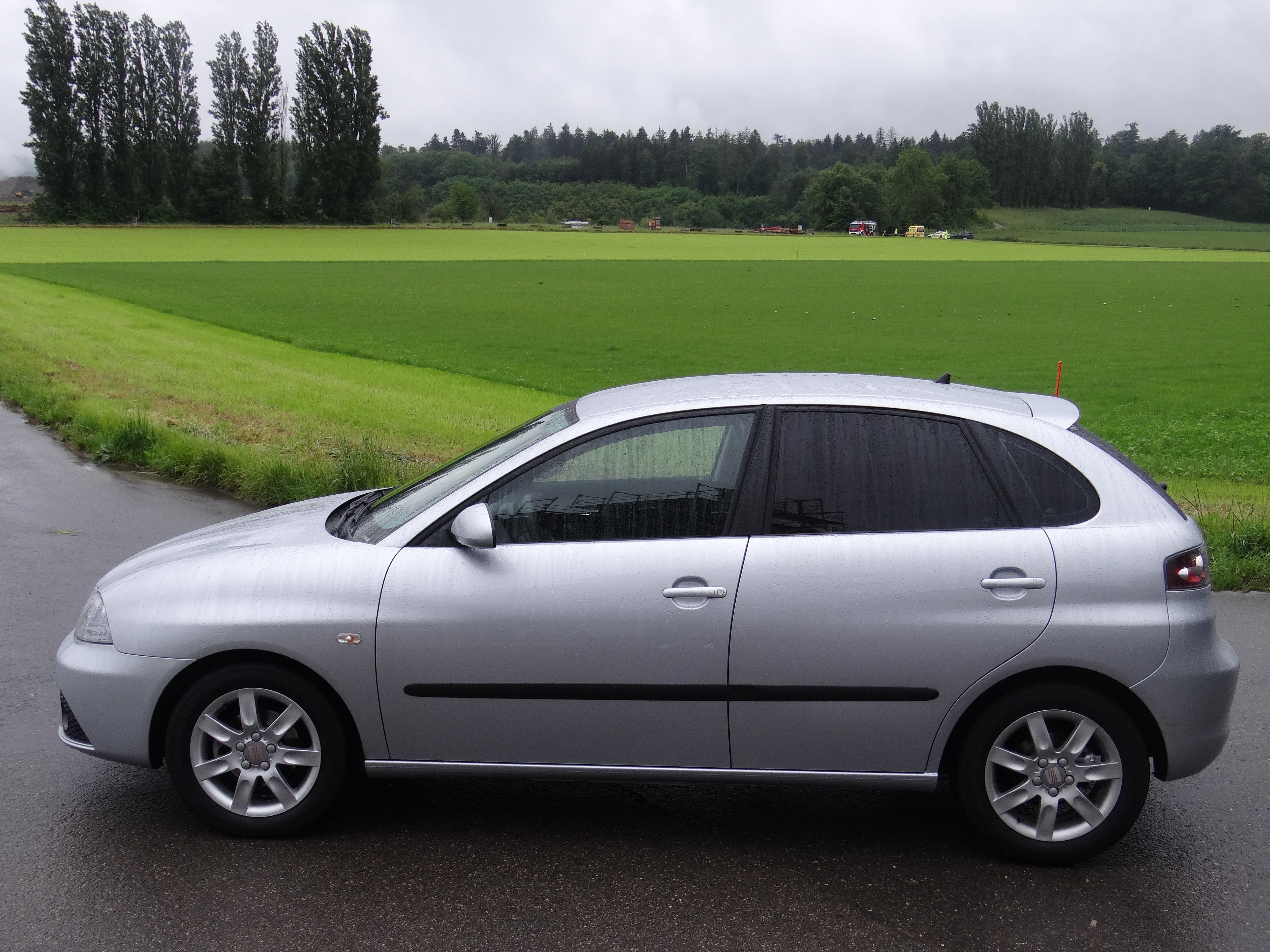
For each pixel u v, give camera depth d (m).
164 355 22.66
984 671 3.78
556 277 73.81
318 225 142.12
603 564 3.85
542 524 3.95
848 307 54.69
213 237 113.94
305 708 3.96
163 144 132.38
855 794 4.57
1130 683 3.78
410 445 13.07
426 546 3.97
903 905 3.62
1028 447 3.96
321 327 38.25
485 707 3.91
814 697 3.82
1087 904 3.65
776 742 3.88
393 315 44.59
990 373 31.84
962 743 3.92
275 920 3.44
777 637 3.79
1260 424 22.41
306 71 139.50
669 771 3.94
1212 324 47.88
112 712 3.99
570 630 3.83
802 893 3.69
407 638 3.88
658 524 3.91
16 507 9.55
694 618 3.80
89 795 4.38
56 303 35.03
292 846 3.98
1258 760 4.93
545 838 4.08
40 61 123.38
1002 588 3.79
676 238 149.50
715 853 3.98
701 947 3.33
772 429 3.99
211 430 13.22
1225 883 3.81
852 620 3.78
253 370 21.41
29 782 4.48
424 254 98.62
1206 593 3.90
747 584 3.80
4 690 5.39
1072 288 70.25
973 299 61.03
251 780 4.00
